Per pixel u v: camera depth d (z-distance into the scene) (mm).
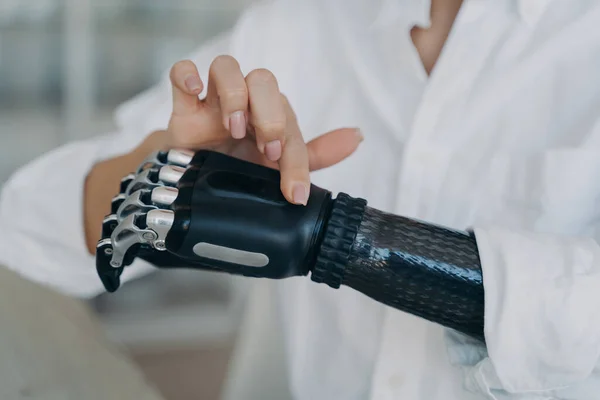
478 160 573
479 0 580
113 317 1773
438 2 625
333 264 391
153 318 1803
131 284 1775
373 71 645
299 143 422
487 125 577
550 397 426
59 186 654
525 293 390
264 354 833
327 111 684
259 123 405
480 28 581
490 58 577
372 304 623
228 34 781
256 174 409
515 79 564
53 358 776
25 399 682
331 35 681
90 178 630
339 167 652
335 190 655
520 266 396
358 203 409
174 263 428
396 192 611
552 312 387
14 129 1580
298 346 688
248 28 741
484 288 393
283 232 381
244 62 729
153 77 1673
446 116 584
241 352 909
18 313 837
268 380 843
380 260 391
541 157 542
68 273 667
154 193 392
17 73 1553
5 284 891
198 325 1841
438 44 631
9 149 1587
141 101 754
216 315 1855
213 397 1624
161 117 686
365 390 637
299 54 705
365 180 644
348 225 392
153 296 1809
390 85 635
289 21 714
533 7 560
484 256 401
